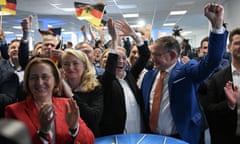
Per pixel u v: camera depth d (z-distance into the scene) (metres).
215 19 1.45
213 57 1.48
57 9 9.01
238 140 1.82
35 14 10.00
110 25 1.91
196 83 1.71
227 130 1.85
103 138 1.55
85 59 1.72
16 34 17.09
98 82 1.73
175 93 1.71
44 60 1.43
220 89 1.88
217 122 1.88
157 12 10.16
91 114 1.51
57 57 2.12
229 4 8.10
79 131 1.29
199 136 1.73
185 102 1.70
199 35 21.78
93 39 4.94
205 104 1.93
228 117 1.82
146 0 7.75
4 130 0.17
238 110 1.73
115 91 1.79
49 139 1.22
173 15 11.15
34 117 1.30
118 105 1.78
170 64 1.78
